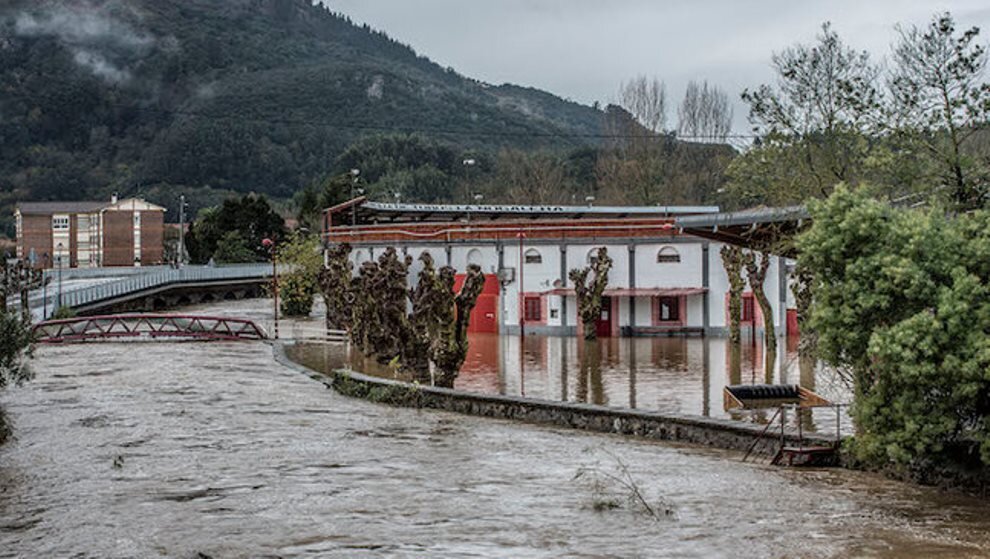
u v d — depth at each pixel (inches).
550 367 1578.5
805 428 920.3
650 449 829.8
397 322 1338.6
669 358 1702.8
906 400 620.1
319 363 1621.6
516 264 2266.2
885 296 625.9
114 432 904.9
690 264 2161.7
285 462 751.7
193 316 2086.6
